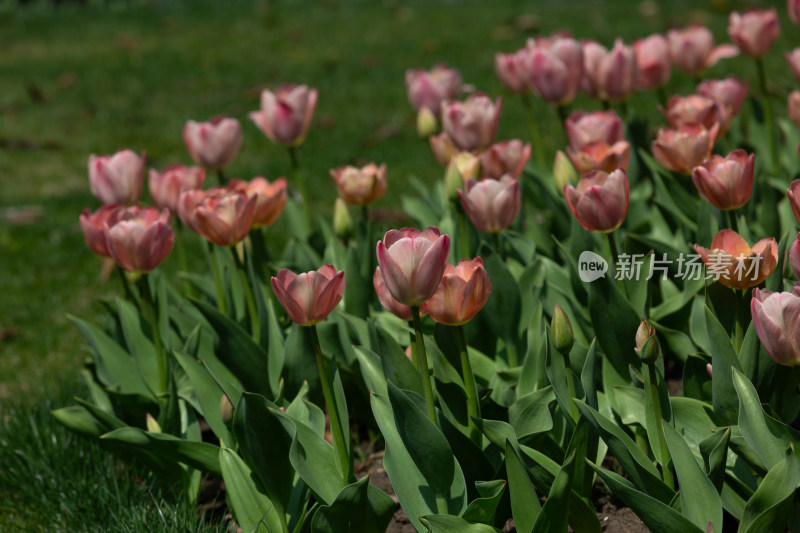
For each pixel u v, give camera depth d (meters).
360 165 7.85
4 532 3.64
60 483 3.67
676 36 4.83
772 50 9.86
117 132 9.90
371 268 4.12
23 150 9.57
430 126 4.82
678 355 3.39
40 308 5.97
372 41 13.04
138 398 3.71
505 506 2.94
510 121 8.52
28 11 17.81
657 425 2.72
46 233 7.21
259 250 4.08
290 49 13.06
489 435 2.75
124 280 4.04
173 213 4.04
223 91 11.26
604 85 4.52
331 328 3.67
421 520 2.62
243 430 2.84
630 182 4.73
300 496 3.07
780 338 2.36
